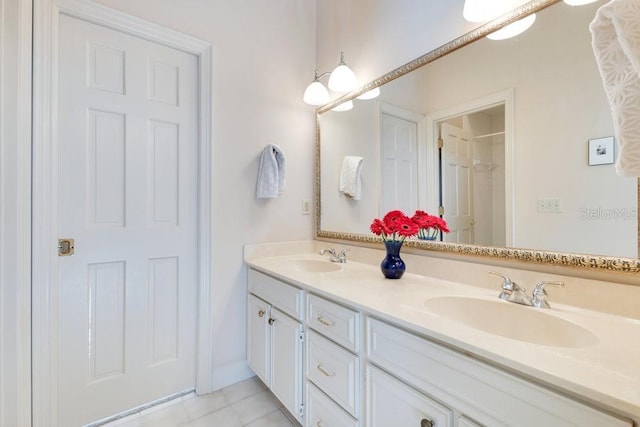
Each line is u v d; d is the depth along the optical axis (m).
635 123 0.54
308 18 2.12
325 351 1.20
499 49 1.16
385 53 1.64
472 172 1.24
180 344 1.68
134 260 1.54
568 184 0.99
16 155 1.24
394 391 0.92
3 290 1.22
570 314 0.90
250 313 1.80
